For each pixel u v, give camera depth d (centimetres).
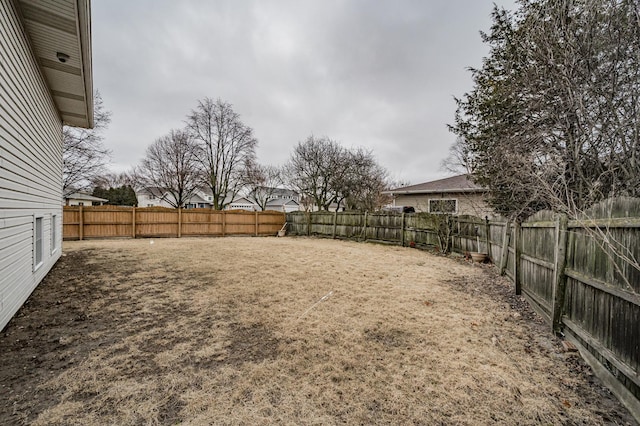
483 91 771
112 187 3378
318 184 2367
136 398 203
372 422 185
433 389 220
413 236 1051
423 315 376
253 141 2398
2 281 310
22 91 376
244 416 188
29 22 372
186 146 2303
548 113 496
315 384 224
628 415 192
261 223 1567
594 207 252
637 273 195
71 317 350
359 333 319
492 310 397
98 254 766
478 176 833
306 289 484
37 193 464
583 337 261
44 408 191
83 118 727
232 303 410
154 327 326
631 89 379
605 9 393
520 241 466
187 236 1377
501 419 189
